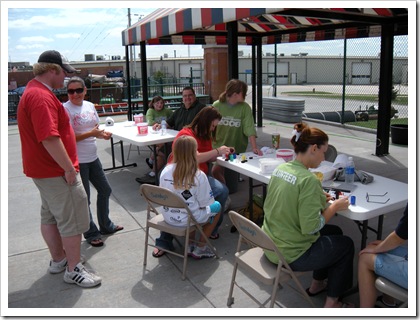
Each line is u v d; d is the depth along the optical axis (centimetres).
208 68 1683
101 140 988
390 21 666
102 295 308
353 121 1203
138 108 1638
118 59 4309
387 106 698
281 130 1020
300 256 253
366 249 248
